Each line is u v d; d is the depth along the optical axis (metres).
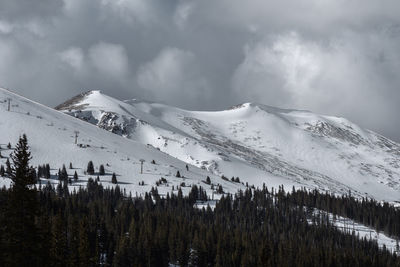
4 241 49.53
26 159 51.75
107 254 142.88
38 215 51.38
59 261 81.62
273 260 165.38
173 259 169.62
